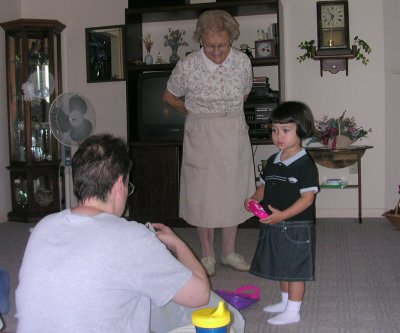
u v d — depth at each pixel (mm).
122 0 4852
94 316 1033
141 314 1152
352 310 2289
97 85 4918
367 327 2090
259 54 4254
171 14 4414
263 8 4277
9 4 4902
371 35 4488
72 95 3945
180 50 4711
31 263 1083
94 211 1158
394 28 4426
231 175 2855
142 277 1077
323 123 4441
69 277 1038
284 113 2094
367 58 4504
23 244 3748
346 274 2854
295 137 2111
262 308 2342
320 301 2418
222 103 2820
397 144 4523
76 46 4945
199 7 4180
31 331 1043
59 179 4793
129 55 4348
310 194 2064
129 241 1076
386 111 4516
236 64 2795
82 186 1172
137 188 4258
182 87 2871
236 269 2973
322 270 2945
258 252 2191
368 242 3611
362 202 4629
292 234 2086
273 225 2123
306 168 2090
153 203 4246
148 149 4215
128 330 1100
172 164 4188
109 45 4871
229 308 1654
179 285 1104
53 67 4703
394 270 2904
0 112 4797
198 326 1087
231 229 2977
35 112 4777
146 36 4742
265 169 2254
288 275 2082
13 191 4801
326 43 4480
